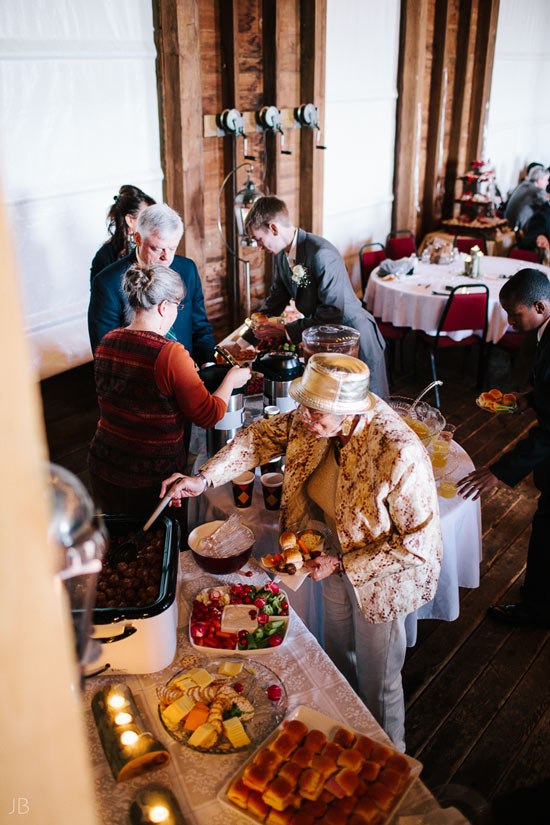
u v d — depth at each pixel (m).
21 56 3.68
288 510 1.75
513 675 2.40
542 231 6.05
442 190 7.50
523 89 8.16
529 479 3.62
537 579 2.54
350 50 5.57
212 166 4.97
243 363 2.85
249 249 5.42
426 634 2.58
